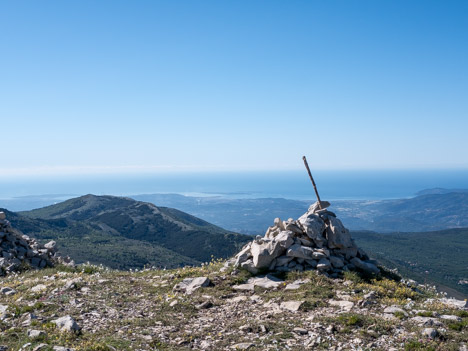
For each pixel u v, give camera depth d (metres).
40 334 12.33
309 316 15.07
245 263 21.95
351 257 23.28
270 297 18.03
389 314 15.17
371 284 19.98
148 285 21.41
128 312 16.20
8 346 11.52
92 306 16.59
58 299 17.38
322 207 25.42
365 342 12.41
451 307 16.67
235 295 18.97
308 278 20.14
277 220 25.20
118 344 12.13
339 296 17.75
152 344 12.46
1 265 26.05
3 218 30.25
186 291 19.70
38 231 170.38
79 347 11.38
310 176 26.03
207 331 13.87
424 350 11.63
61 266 28.45
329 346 12.16
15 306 15.98
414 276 154.50
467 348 11.76
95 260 121.50
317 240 22.86
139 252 149.38
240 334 13.42
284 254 22.27
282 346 12.20
